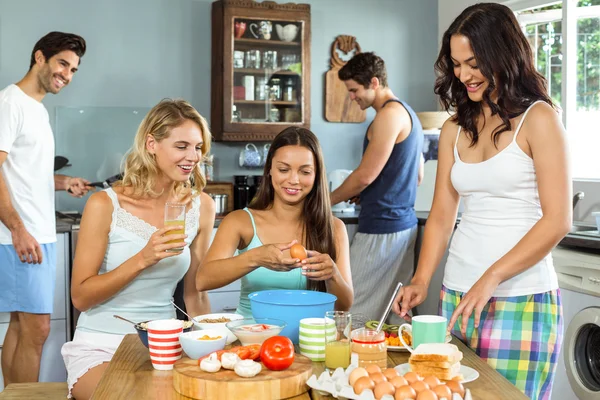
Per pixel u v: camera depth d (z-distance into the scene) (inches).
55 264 138.4
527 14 172.2
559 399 121.2
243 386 60.1
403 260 152.8
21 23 167.6
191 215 97.2
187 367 64.4
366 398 56.8
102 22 173.5
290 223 93.0
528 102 76.2
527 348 76.3
